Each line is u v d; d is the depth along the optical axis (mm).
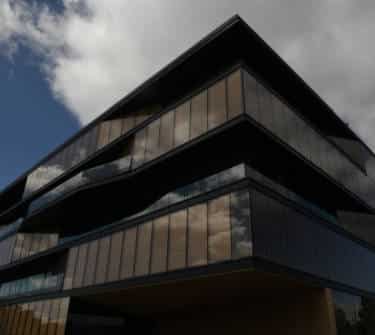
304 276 13297
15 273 27516
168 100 21719
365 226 22469
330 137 24078
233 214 12273
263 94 15852
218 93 15703
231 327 16219
